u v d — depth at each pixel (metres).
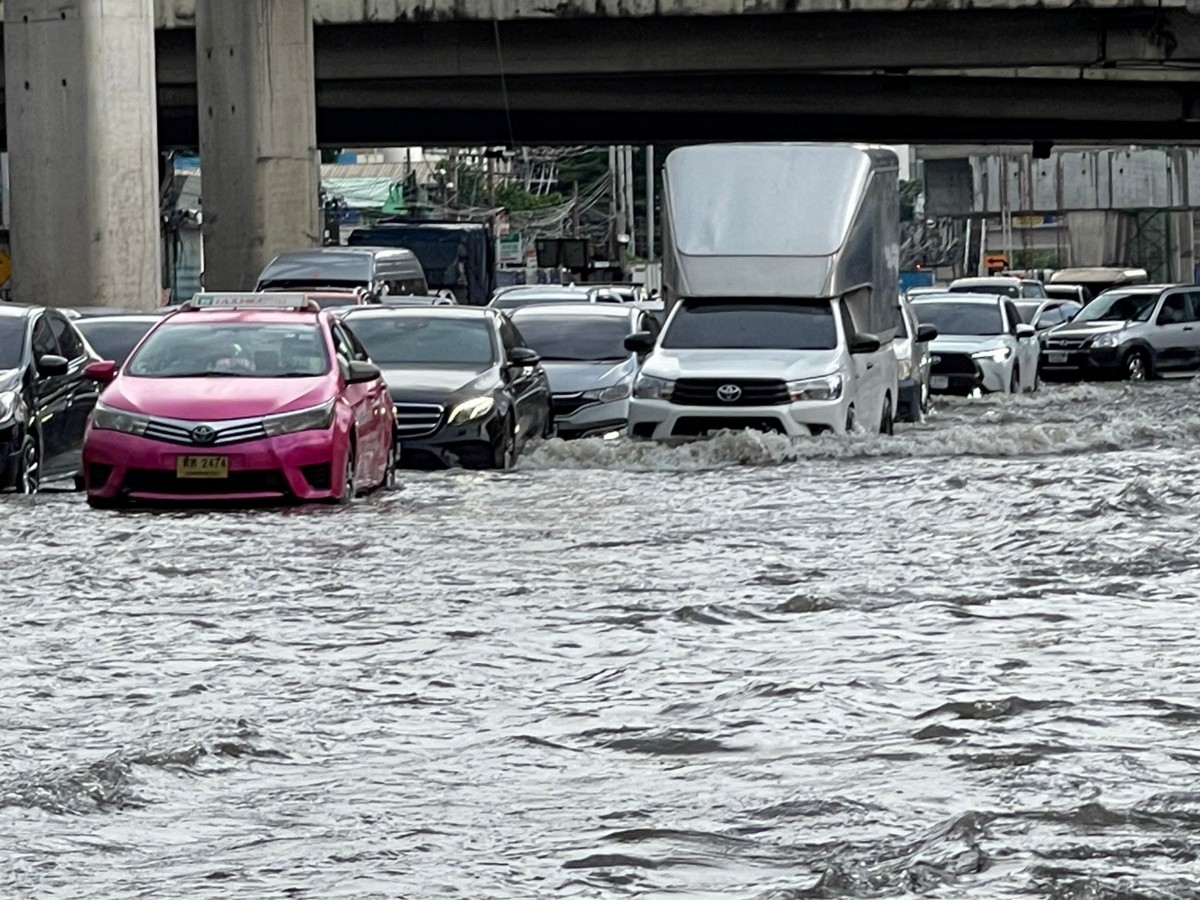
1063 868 9.28
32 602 18.33
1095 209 168.12
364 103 77.31
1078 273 137.25
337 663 15.14
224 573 20.08
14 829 10.42
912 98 77.75
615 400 38.88
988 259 179.75
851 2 63.09
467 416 31.89
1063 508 24.67
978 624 16.42
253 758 12.06
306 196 63.53
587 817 10.55
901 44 65.06
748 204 37.31
